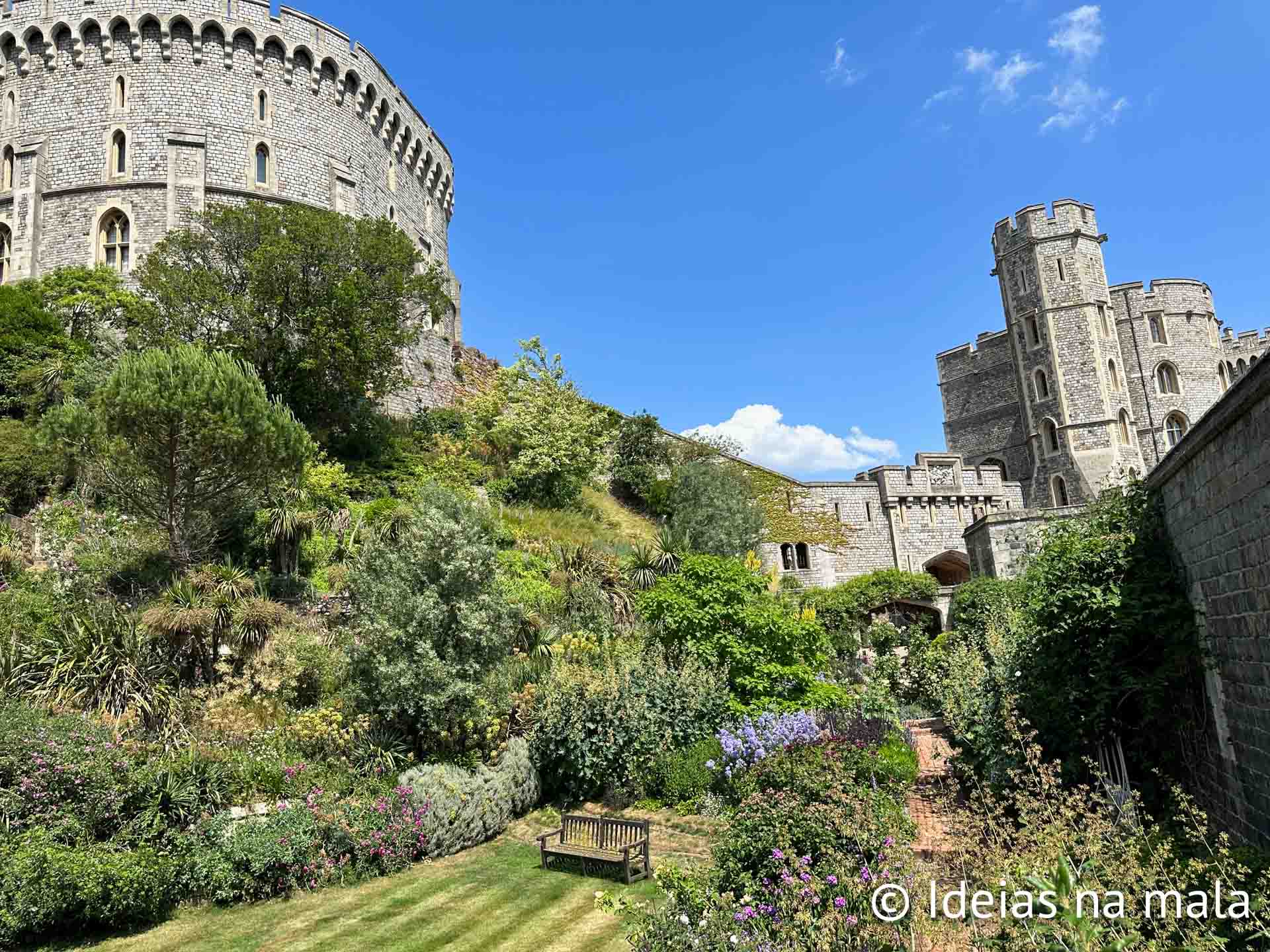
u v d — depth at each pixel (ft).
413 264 96.63
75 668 40.14
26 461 64.44
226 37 112.68
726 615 48.44
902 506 143.54
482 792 38.27
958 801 34.32
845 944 17.98
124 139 109.29
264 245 83.51
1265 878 17.51
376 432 97.35
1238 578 22.71
